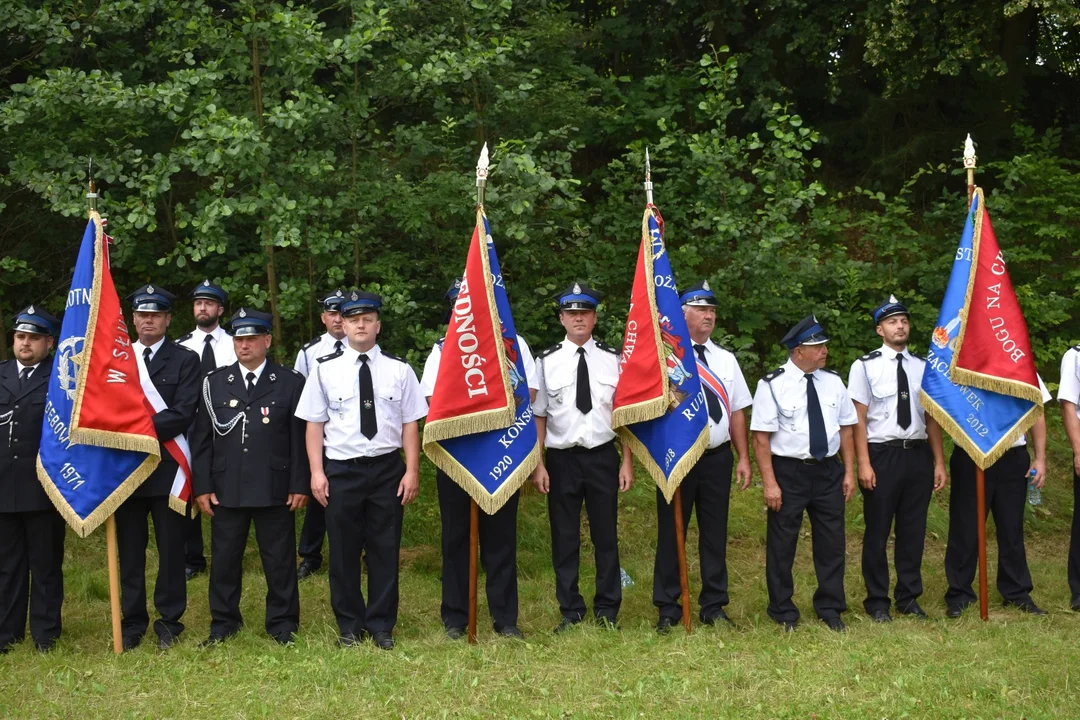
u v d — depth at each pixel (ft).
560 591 20.58
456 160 29.43
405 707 15.85
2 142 27.04
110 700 16.24
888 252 35.94
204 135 24.49
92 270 19.30
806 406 20.97
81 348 19.01
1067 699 15.75
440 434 19.11
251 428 19.35
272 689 16.62
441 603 20.65
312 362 24.04
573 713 15.57
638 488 29.71
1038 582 24.17
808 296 35.83
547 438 20.59
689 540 27.09
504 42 28.55
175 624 19.71
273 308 27.63
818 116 47.03
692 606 22.40
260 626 20.38
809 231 37.37
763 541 27.53
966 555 22.16
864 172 45.14
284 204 24.68
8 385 19.25
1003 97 44.86
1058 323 35.78
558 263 31.71
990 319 21.74
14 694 16.44
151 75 32.53
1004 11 37.55
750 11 44.65
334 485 19.31
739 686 16.80
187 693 16.48
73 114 27.40
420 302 29.37
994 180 43.57
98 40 31.86
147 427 18.98
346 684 16.84
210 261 30.66
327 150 27.09
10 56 31.78
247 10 27.30
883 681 16.74
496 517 20.15
